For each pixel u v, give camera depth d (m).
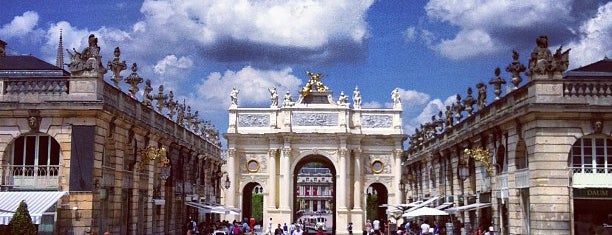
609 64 45.25
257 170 94.56
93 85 38.38
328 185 198.00
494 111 45.34
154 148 48.72
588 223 36.91
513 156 40.81
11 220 33.31
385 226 78.88
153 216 53.19
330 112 94.31
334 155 93.75
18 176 38.38
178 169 62.31
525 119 38.22
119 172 43.09
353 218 92.62
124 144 44.19
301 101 95.62
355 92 95.88
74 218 37.78
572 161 37.19
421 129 79.25
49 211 37.53
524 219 40.03
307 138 93.69
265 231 92.38
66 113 38.25
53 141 38.88
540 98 36.75
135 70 49.69
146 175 50.50
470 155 48.03
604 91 36.69
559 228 36.47
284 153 93.19
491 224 47.62
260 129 94.94
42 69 44.59
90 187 37.94
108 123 40.69
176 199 61.38
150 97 53.53
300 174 198.38
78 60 38.56
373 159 95.06
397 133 94.25
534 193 37.06
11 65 45.12
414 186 82.44
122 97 44.12
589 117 36.69
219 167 91.62
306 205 198.50
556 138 36.81
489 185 47.19
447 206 58.72
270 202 93.19
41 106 37.84
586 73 43.56
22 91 38.44
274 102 95.25
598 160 37.19
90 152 38.09
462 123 55.19
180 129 64.12
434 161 66.62
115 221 42.47
